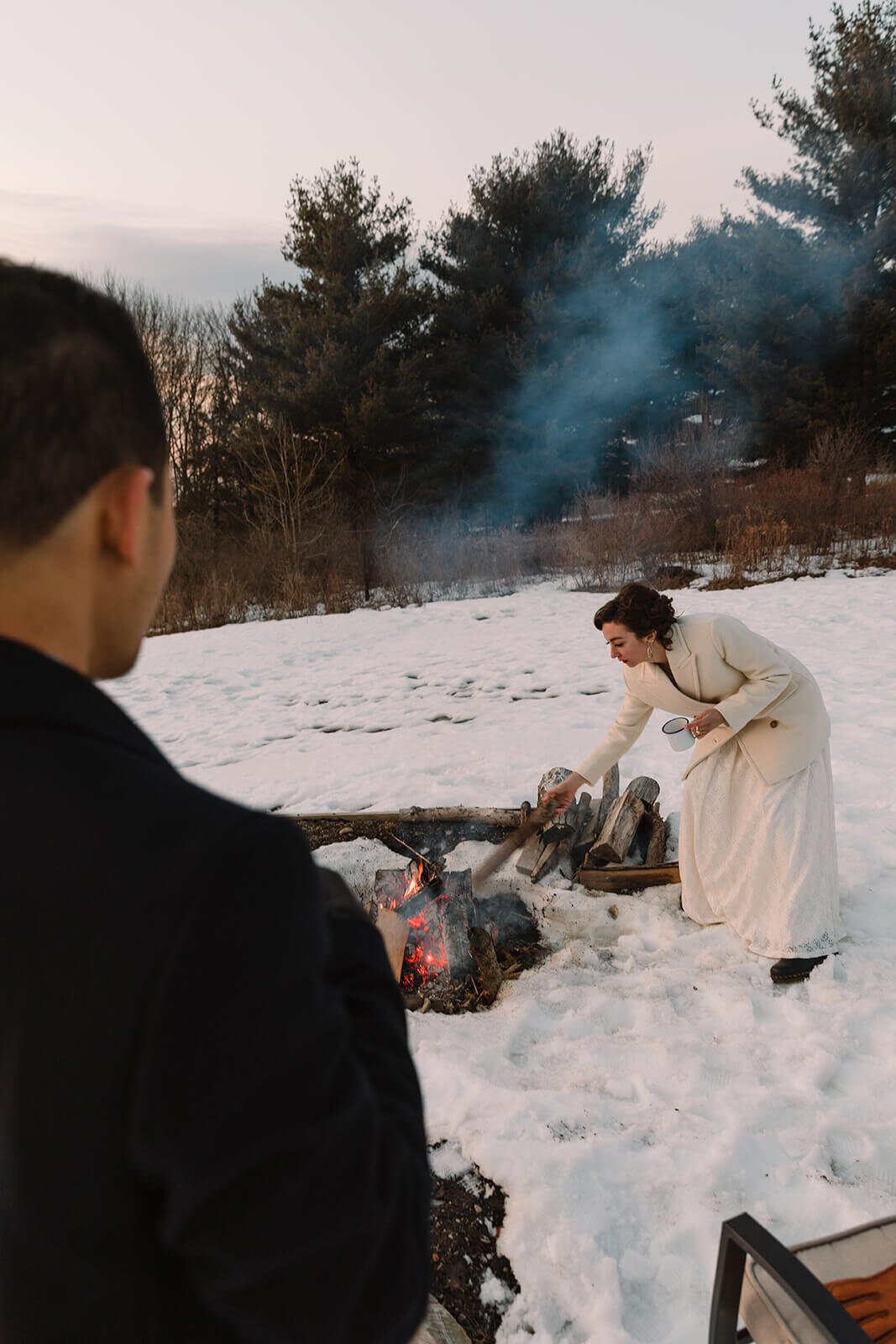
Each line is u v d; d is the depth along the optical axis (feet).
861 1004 9.68
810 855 10.54
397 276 71.05
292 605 51.62
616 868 13.24
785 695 10.62
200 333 87.04
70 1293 1.63
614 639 10.75
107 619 1.89
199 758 23.59
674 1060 9.07
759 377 68.49
